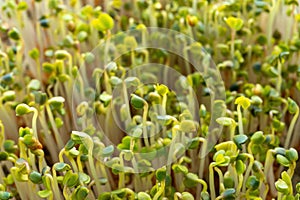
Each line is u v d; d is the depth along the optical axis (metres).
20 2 0.34
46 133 0.31
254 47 0.33
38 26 0.35
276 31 0.35
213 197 0.28
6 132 0.32
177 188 0.29
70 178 0.27
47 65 0.32
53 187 0.28
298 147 0.31
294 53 0.34
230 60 0.33
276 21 0.35
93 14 0.34
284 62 0.33
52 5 0.35
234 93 0.31
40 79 0.33
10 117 0.32
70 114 0.32
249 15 0.34
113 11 0.36
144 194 0.27
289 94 0.33
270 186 0.29
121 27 0.36
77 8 0.36
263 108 0.31
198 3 0.35
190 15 0.34
